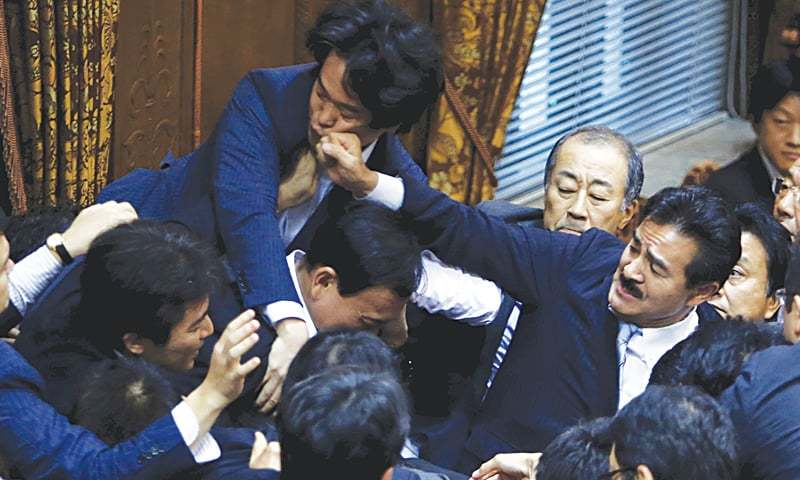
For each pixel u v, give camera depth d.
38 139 10.49
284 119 6.09
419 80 5.79
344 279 5.85
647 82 13.26
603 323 6.11
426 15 11.86
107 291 5.31
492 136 12.14
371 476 4.26
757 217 6.95
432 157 12.09
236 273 5.96
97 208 6.07
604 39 12.98
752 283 6.89
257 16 11.50
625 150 7.27
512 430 6.19
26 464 4.91
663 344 6.08
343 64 5.75
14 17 10.25
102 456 4.89
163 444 4.88
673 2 13.30
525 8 11.86
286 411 4.29
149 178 6.52
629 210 7.34
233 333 4.95
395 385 4.33
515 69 12.02
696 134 13.46
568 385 6.12
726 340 5.41
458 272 6.27
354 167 5.96
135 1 10.81
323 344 4.95
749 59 13.51
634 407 4.47
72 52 10.37
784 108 10.17
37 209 6.87
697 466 4.34
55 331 5.45
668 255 5.85
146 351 5.39
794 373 5.15
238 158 6.08
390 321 5.98
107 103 10.66
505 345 6.35
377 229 5.82
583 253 6.24
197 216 6.24
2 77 10.19
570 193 7.21
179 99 11.39
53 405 5.32
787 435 5.05
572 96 12.92
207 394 4.95
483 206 7.50
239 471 4.94
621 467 4.41
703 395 4.54
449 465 6.30
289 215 6.37
